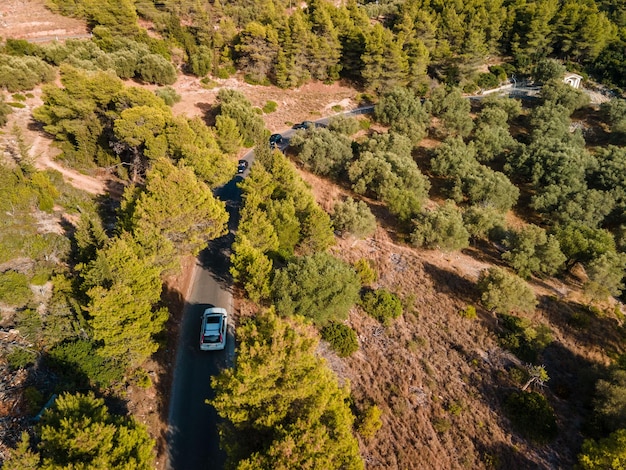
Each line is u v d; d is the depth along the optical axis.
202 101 62.88
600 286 35.53
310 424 15.70
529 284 37.69
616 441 20.67
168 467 19.20
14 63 49.19
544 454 22.94
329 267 26.88
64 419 13.88
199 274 32.47
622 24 98.88
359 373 25.33
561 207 47.88
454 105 65.12
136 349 21.06
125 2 64.25
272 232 30.75
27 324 21.00
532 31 86.69
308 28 73.50
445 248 38.28
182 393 22.84
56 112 36.47
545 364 29.33
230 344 26.12
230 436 17.23
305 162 50.03
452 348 28.83
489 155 57.44
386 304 30.19
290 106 68.44
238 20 82.88
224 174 36.59
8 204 27.67
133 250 23.89
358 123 61.75
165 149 35.91
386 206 46.06
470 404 24.91
